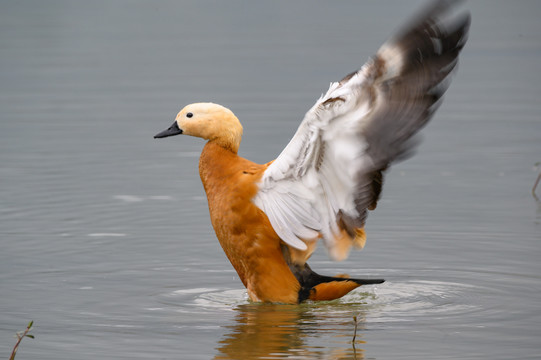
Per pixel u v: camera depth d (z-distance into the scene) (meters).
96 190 15.71
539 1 50.91
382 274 11.32
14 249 12.34
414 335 9.06
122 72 29.36
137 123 21.62
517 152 18.19
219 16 46.31
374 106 8.89
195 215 14.18
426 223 13.47
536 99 23.89
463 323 9.41
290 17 45.41
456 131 20.42
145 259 11.98
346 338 9.00
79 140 19.73
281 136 19.67
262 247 10.12
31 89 26.08
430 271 11.34
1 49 33.97
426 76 8.61
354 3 51.81
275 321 9.62
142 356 8.57
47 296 10.48
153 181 16.44
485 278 10.97
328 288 10.23
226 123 10.48
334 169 9.45
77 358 8.55
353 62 30.53
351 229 9.87
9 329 9.38
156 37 38.34
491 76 27.88
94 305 10.17
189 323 9.57
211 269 11.63
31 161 17.80
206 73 29.12
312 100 24.14
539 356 8.41
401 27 8.65
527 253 11.90
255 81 27.45
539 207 14.24
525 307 9.89
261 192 10.03
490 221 13.47
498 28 39.75
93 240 12.81
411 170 17.11
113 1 53.03
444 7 8.45
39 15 45.12
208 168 10.46
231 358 8.48
